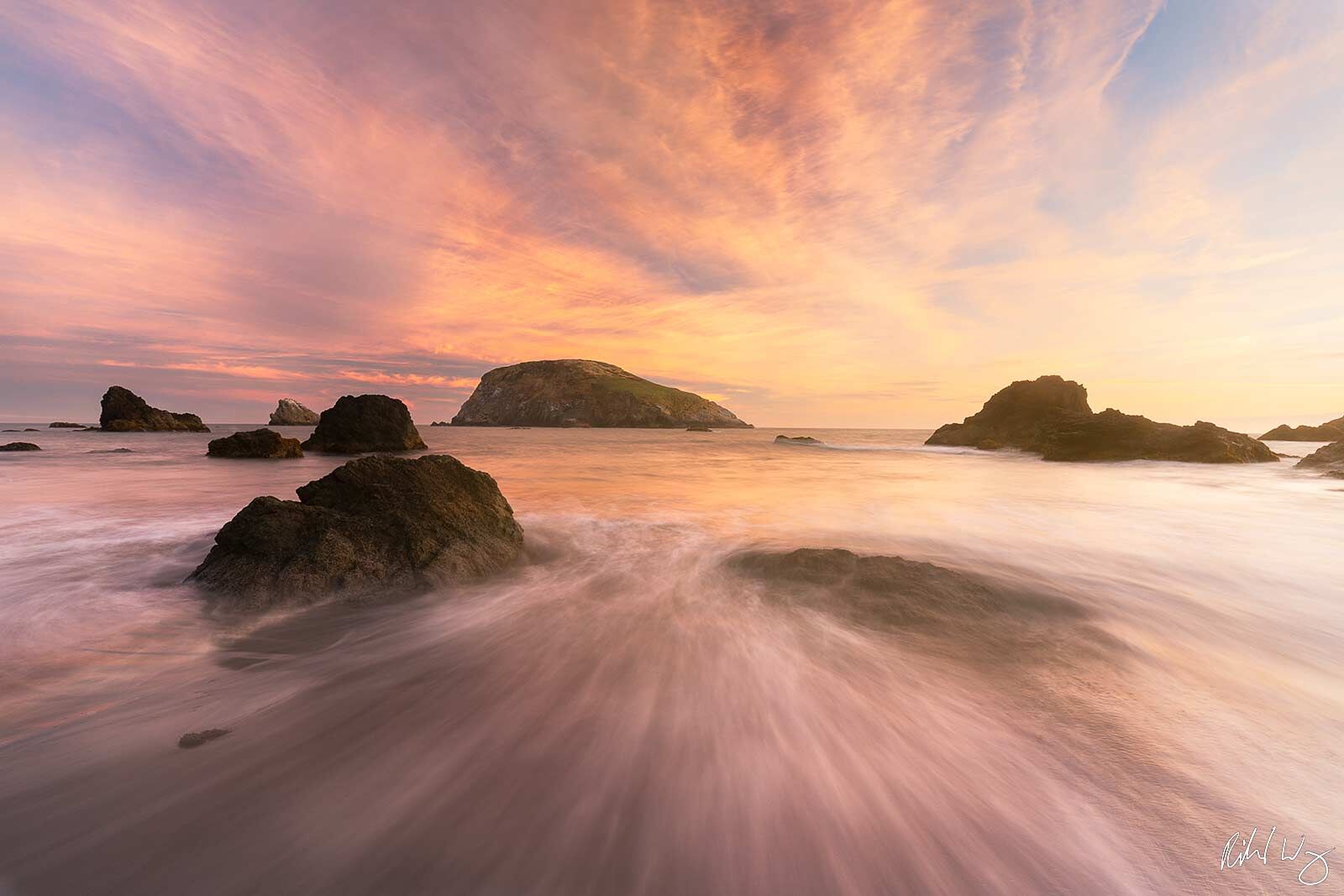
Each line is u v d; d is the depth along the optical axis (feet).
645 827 8.13
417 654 14.83
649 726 11.08
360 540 21.47
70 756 9.85
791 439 194.29
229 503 40.86
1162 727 11.13
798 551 22.91
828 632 16.42
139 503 40.70
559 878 7.23
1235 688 13.02
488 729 10.92
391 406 119.55
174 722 11.12
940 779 9.34
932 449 138.21
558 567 23.97
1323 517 35.81
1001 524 33.42
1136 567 23.48
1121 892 7.09
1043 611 18.04
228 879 7.20
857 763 9.82
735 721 11.27
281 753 9.98
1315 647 15.61
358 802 8.63
